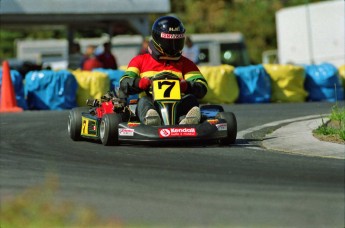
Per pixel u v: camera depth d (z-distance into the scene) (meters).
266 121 45.75
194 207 21.59
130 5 76.69
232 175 26.39
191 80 36.59
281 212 20.95
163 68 36.69
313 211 21.06
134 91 36.09
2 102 58.75
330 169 27.58
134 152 32.56
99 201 22.39
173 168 27.97
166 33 36.00
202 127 33.69
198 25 160.25
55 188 23.88
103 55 71.75
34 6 75.00
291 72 65.38
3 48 157.38
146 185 24.67
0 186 24.83
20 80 60.91
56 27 97.19
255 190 23.75
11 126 45.62
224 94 64.25
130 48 106.12
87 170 27.75
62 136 40.22
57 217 19.19
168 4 77.25
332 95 66.00
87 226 18.92
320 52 94.12
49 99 60.44
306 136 36.78
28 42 112.12
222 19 160.25
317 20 94.12
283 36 101.00
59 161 30.27
